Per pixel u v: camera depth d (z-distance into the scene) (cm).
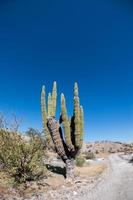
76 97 1786
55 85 1875
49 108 1852
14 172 1323
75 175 1838
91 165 2819
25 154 1370
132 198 1194
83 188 1448
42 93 1917
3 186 1198
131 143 7550
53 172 1877
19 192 1175
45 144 1548
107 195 1276
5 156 1351
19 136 1416
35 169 1381
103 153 6016
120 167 2706
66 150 1794
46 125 1862
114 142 7750
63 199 1171
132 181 1722
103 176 1944
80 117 1827
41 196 1173
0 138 1391
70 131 1828
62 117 1791
